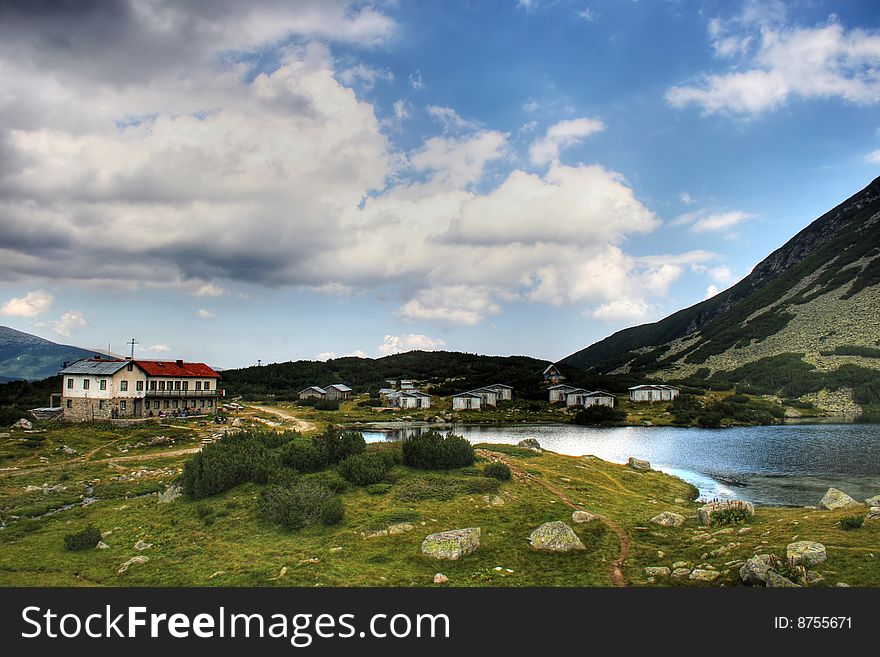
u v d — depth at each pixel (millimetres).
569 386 185500
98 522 40750
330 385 191250
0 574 30375
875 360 181625
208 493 43844
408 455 51469
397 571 28844
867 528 29125
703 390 185375
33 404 106000
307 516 36750
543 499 42500
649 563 29609
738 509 37562
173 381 100500
